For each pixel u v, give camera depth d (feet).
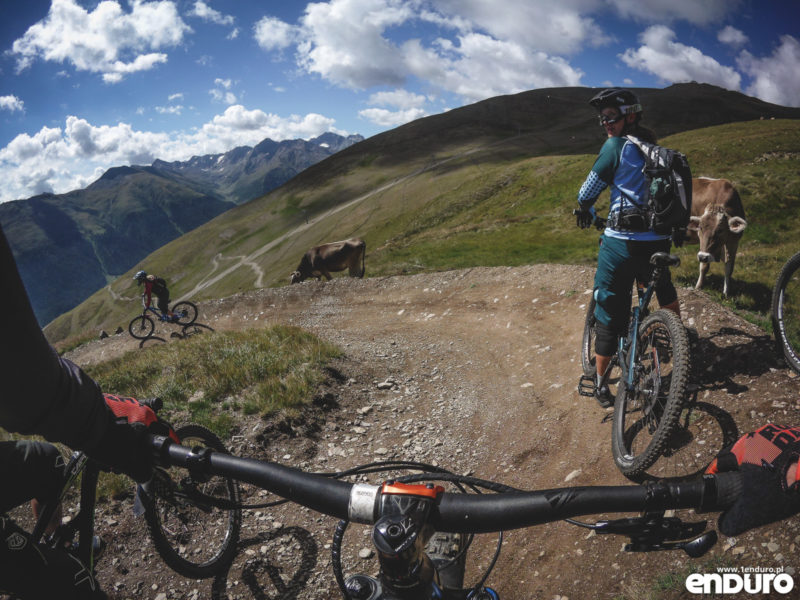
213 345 29.09
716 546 9.59
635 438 13.91
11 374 1.98
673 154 12.28
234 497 11.73
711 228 33.68
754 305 31.42
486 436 18.94
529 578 11.63
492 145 557.33
